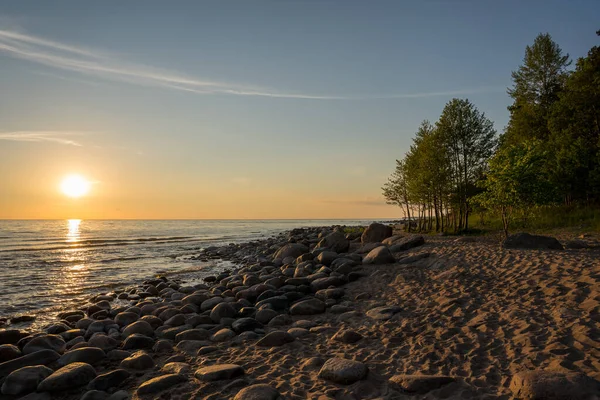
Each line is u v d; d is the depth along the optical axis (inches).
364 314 367.2
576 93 1213.7
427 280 460.4
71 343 332.8
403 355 253.9
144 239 1918.1
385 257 620.4
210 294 526.0
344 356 264.5
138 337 324.8
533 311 292.5
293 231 2058.3
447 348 253.8
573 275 360.2
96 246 1462.8
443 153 1311.5
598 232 778.8
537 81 1584.6
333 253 718.5
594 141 1201.4
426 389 199.6
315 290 502.6
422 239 751.7
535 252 505.4
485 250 573.9
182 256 1149.1
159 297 561.6
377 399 195.8
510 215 792.9
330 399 199.8
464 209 1295.5
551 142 1262.3
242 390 204.8
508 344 244.1
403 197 1690.5
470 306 332.2
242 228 3868.1
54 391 231.0
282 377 234.2
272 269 726.5
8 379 238.2
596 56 1209.4
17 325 422.6
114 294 579.2
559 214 1103.6
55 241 1704.0
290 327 358.0
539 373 185.2
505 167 740.0
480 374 211.8
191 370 256.1
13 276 754.8
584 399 165.5
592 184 1096.8
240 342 317.1
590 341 224.7
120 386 237.6
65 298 563.8
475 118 1278.3
